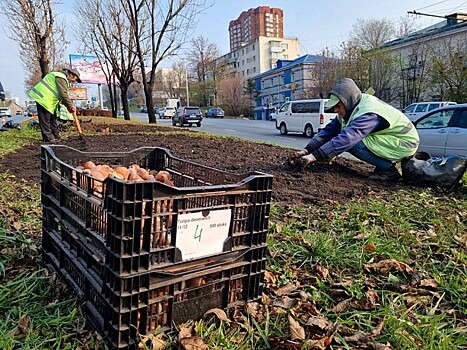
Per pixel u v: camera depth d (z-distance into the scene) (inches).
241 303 77.1
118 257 59.9
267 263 101.6
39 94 331.9
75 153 104.1
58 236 86.7
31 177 200.5
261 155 294.7
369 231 126.5
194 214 66.5
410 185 207.8
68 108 339.0
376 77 1375.5
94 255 67.1
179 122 1075.9
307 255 107.7
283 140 634.8
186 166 100.6
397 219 141.7
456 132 312.3
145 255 61.8
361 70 1396.4
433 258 109.1
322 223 136.0
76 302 75.3
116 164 110.3
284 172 219.9
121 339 61.6
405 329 73.4
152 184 60.9
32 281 84.7
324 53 1630.2
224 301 74.5
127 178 83.7
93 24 730.2
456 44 1175.0
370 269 100.7
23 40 502.6
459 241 121.0
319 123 671.8
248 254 76.1
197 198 66.9
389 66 1354.6
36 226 122.2
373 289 90.6
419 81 1266.0
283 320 75.1
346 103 210.8
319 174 216.1
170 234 64.6
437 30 1232.8
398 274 99.3
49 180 91.1
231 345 66.2
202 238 68.5
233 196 71.8
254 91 2461.9
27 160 252.5
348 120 215.3
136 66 745.0
